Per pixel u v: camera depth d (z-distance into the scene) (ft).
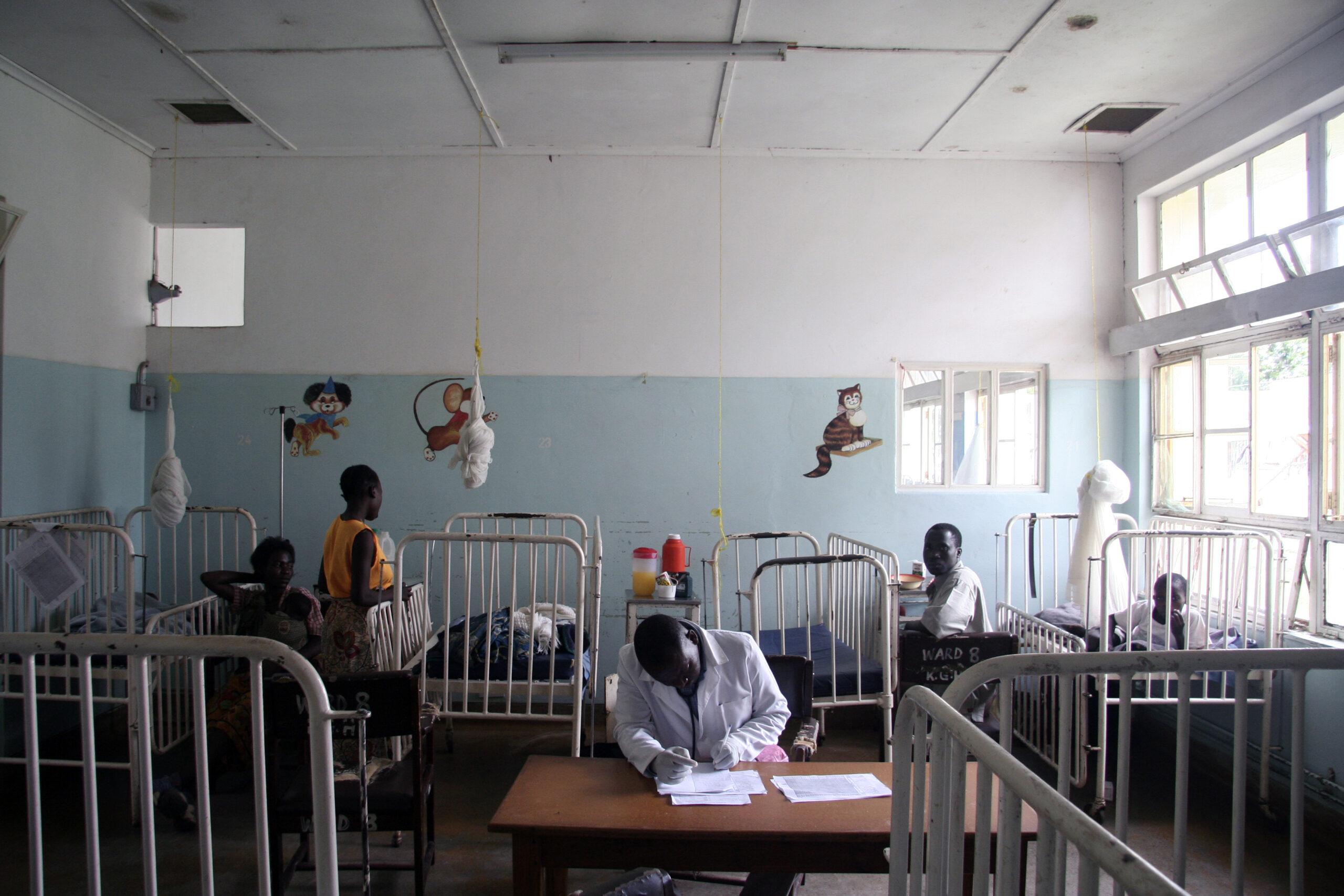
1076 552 11.70
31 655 4.37
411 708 6.17
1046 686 10.38
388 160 13.24
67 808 9.16
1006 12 8.98
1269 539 9.68
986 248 13.43
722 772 5.90
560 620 11.10
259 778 4.40
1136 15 9.04
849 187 13.35
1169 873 7.97
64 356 11.48
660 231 13.28
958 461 13.79
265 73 10.55
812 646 10.71
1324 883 7.80
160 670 9.17
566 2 8.81
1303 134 10.24
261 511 13.12
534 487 13.21
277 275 13.20
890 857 4.48
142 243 13.12
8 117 10.45
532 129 12.46
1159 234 13.03
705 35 9.57
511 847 8.38
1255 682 10.03
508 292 13.23
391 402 13.17
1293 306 9.61
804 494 13.30
